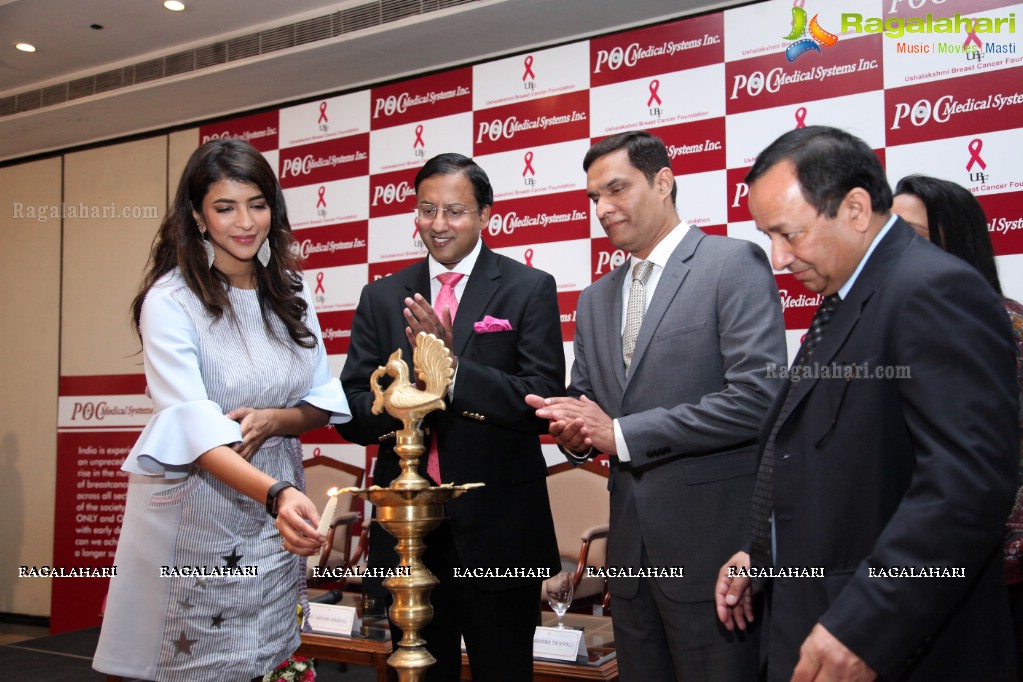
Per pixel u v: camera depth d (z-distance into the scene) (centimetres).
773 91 354
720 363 183
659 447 173
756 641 170
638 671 182
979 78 317
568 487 366
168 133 523
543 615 303
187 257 150
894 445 116
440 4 388
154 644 142
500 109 418
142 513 145
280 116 481
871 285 120
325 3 414
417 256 437
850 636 105
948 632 112
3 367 560
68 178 553
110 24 431
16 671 365
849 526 117
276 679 232
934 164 322
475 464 194
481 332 202
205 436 136
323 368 171
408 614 128
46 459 542
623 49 388
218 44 444
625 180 193
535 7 375
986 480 102
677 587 174
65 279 548
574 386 213
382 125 450
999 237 310
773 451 137
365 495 129
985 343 107
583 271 392
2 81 501
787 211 120
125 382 523
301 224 468
